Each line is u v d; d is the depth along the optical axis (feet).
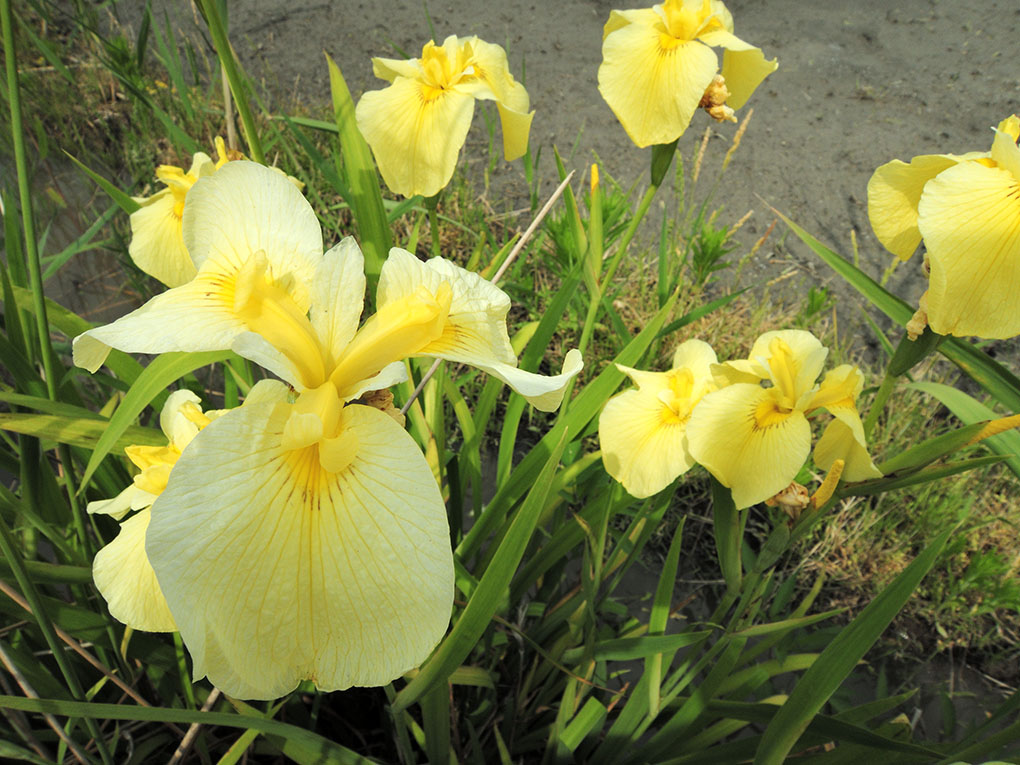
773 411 1.07
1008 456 1.09
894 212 1.04
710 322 2.67
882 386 1.07
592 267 1.53
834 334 2.73
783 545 1.08
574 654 1.41
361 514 0.63
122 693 1.45
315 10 4.48
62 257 1.96
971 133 3.59
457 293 0.86
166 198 1.28
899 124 3.67
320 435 0.64
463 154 3.53
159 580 0.56
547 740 1.65
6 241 1.47
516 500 1.45
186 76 3.83
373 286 1.37
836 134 3.64
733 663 1.23
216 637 0.57
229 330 0.70
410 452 0.65
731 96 1.54
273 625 0.59
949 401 1.18
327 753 1.03
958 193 0.89
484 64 1.42
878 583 2.22
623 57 1.42
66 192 3.09
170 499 0.58
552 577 1.80
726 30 1.47
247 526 0.60
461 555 1.43
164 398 1.47
